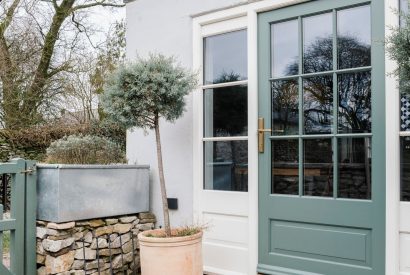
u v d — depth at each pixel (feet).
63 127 26.50
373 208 8.82
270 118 10.53
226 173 11.38
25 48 29.07
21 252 10.27
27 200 10.39
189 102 12.05
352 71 9.24
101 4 32.22
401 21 8.57
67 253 10.30
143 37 13.37
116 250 11.49
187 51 12.16
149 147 12.99
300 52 10.07
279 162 10.37
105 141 13.29
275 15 10.50
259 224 10.58
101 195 11.12
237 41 11.34
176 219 12.19
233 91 11.36
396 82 8.34
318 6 9.77
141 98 10.11
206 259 11.55
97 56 31.37
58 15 31.04
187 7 12.20
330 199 9.45
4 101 27.73
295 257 9.97
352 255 9.11
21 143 26.02
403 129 8.58
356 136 9.11
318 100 9.78
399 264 8.49
